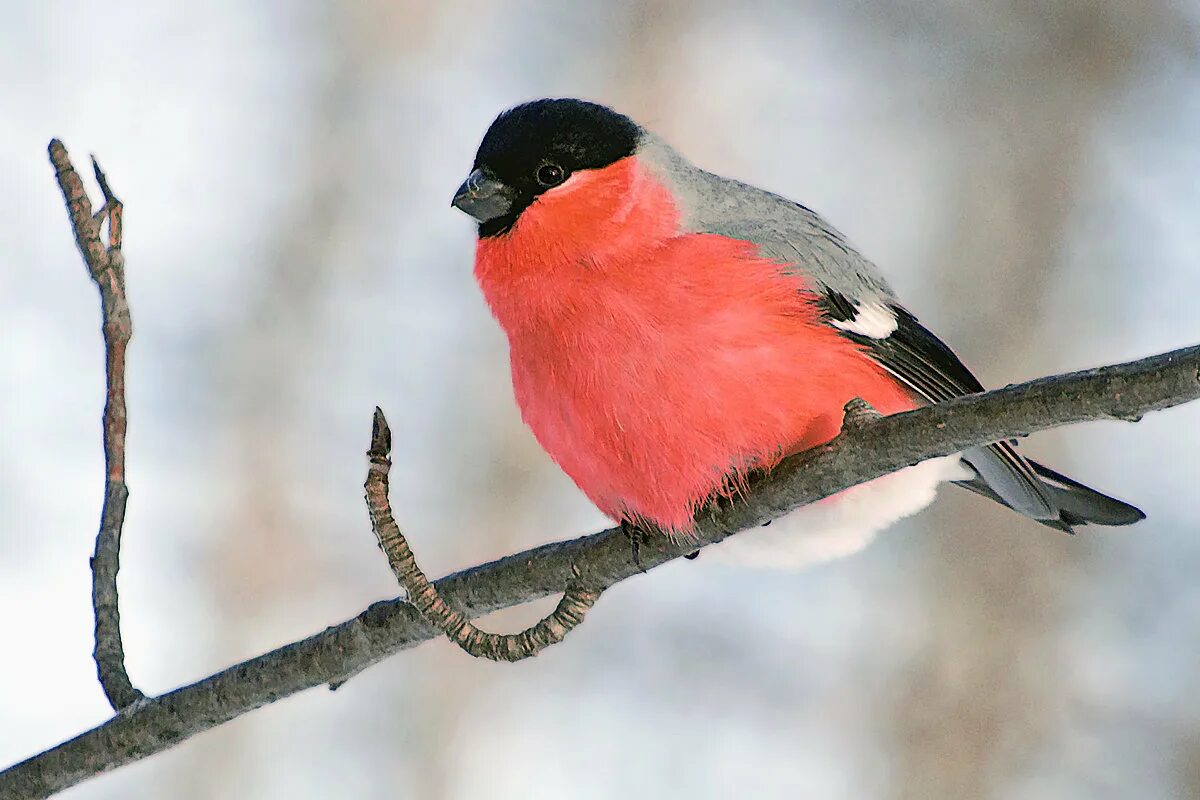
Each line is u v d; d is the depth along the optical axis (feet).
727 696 42.24
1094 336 47.96
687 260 23.91
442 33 54.39
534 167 24.63
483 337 48.34
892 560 44.39
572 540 24.93
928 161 51.60
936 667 42.63
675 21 53.31
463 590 24.61
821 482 22.65
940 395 27.12
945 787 41.14
